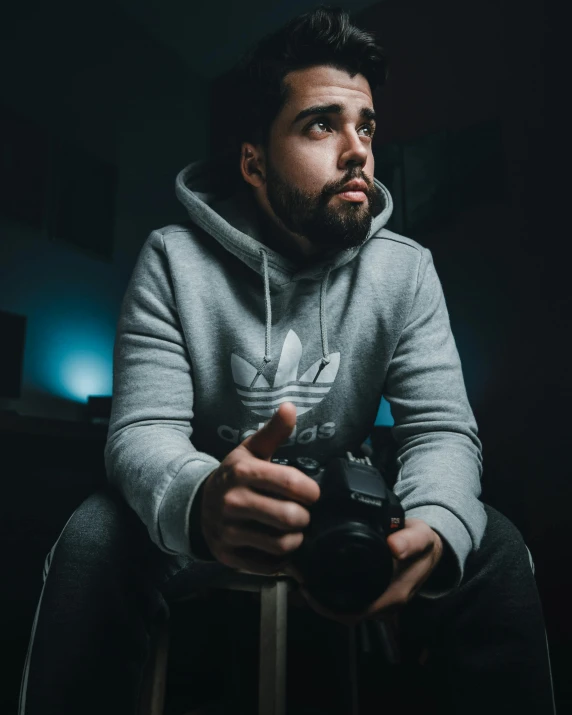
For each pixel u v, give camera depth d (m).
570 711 1.36
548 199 2.58
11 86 3.27
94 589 0.71
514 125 2.77
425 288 1.02
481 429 2.64
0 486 2.19
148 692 0.82
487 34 2.95
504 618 0.75
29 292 3.25
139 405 0.89
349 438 1.03
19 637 1.97
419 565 0.62
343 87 0.89
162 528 0.66
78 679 0.68
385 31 3.38
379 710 1.31
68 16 3.62
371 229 1.02
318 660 1.29
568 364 2.40
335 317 0.99
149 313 0.97
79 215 3.54
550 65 2.68
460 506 0.71
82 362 3.49
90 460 2.58
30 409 3.17
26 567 2.18
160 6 3.82
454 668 0.77
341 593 0.56
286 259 0.96
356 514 0.58
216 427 1.01
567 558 2.23
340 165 0.88
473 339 2.74
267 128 0.96
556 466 2.36
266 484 0.56
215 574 0.81
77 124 3.61
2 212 3.13
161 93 4.18
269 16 3.76
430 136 3.04
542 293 2.54
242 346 0.97
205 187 1.16
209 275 0.99
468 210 2.85
